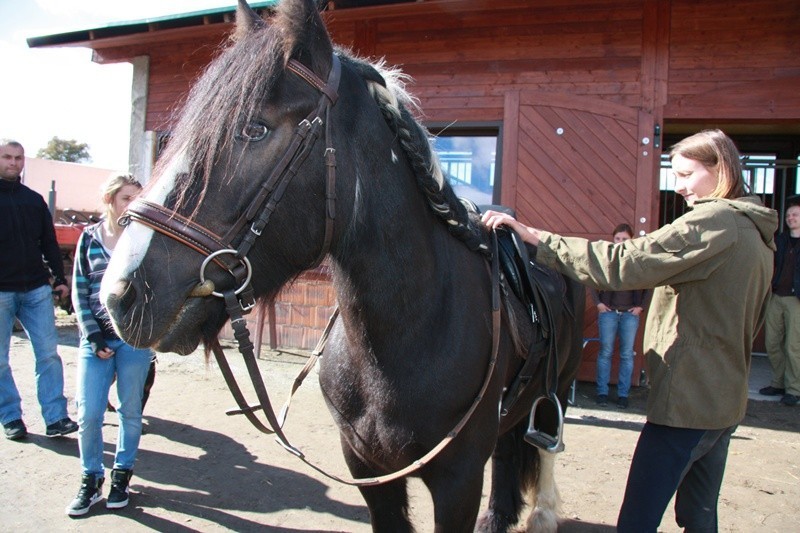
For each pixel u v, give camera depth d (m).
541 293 2.06
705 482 1.87
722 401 1.67
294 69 1.28
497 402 1.70
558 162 5.33
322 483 3.18
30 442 3.58
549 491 2.67
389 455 1.53
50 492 2.94
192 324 1.21
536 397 2.23
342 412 1.62
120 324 1.12
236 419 4.13
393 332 1.46
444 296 1.56
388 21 5.85
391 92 1.51
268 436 3.83
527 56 5.47
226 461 3.43
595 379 5.34
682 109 5.16
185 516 2.77
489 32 5.56
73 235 9.12
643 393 5.16
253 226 1.21
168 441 3.71
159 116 6.87
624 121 5.20
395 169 1.47
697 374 1.67
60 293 3.82
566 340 2.44
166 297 1.15
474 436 1.58
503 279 1.85
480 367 1.59
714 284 1.66
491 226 1.86
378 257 1.43
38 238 3.69
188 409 4.34
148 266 1.14
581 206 5.29
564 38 5.38
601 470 3.45
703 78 5.12
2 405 3.60
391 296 1.45
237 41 1.33
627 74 5.25
